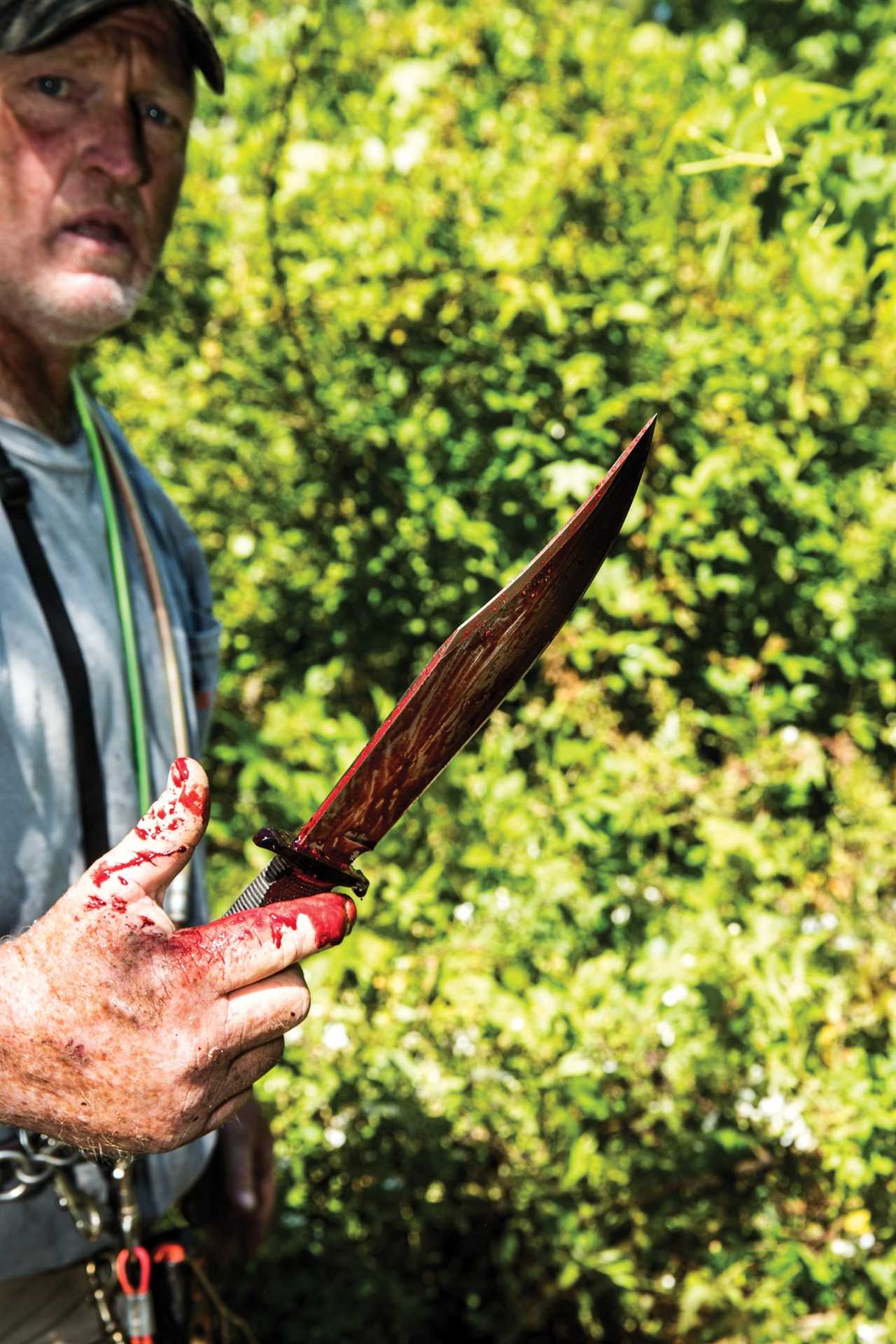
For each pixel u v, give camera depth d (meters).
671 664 2.93
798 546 3.10
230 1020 0.79
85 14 1.21
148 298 3.04
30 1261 1.20
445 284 3.01
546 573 0.77
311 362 3.17
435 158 3.10
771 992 2.07
